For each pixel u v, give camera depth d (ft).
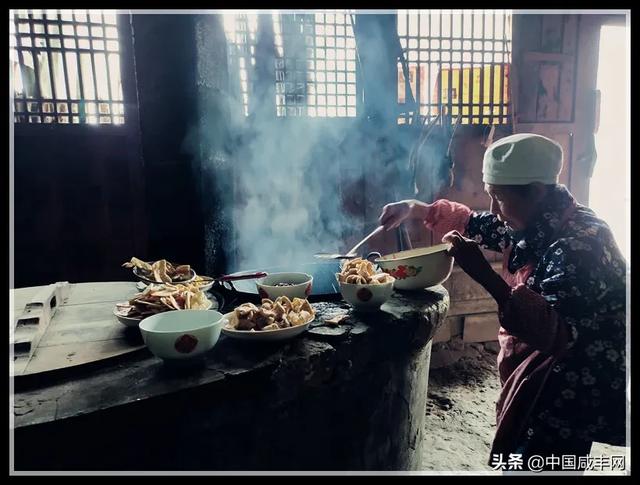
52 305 5.74
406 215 7.06
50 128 9.07
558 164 5.07
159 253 9.29
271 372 4.17
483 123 11.61
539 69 11.71
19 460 3.36
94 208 9.58
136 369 4.15
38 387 3.86
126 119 9.40
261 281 5.87
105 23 9.01
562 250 4.64
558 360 4.93
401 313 5.24
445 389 10.84
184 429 3.87
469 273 4.75
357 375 4.83
